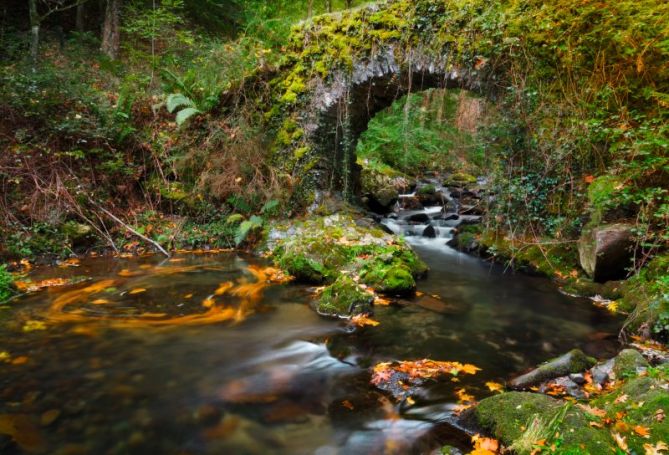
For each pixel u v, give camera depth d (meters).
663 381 2.82
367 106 8.77
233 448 2.65
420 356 3.91
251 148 8.15
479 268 6.83
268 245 7.23
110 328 4.29
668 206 4.50
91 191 7.27
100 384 3.30
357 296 4.85
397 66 7.62
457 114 13.95
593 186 5.45
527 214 6.72
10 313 4.53
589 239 5.66
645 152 4.88
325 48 8.27
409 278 5.55
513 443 2.43
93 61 10.50
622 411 2.61
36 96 7.29
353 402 3.16
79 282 5.55
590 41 5.93
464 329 4.52
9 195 6.50
